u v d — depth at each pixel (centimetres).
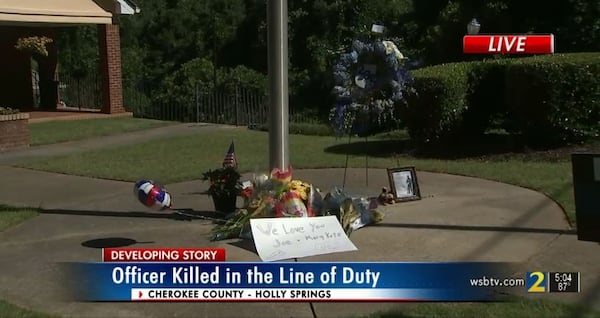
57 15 1680
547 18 1591
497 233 633
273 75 681
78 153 1214
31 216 746
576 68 980
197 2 2653
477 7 1672
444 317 452
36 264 581
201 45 2530
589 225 476
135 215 743
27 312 475
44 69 2064
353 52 686
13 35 1998
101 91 1933
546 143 1035
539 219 676
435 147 1094
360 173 942
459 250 587
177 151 1216
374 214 674
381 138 1310
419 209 727
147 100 2044
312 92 2155
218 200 714
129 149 1252
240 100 1850
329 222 623
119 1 1800
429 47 1719
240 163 1055
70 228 696
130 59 2506
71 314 475
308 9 2248
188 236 654
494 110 1127
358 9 2169
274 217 628
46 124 1648
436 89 1039
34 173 1020
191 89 2005
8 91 2017
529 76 1003
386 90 688
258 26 2380
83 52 2636
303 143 1302
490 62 1114
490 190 808
